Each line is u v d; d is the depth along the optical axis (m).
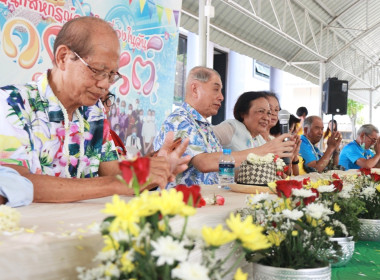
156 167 1.43
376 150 5.69
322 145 7.54
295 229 1.29
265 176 1.96
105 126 1.76
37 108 1.50
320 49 9.27
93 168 1.69
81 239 0.81
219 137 3.16
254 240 0.65
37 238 0.78
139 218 0.65
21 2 2.74
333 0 8.94
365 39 12.06
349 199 1.80
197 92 2.66
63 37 1.50
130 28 3.64
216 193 1.90
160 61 4.00
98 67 1.50
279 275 1.14
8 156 1.36
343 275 1.43
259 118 3.24
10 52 2.70
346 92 8.61
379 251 1.80
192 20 6.00
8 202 1.15
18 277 0.71
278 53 9.14
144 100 3.85
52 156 1.54
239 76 10.23
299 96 19.27
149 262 0.63
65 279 0.78
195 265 0.59
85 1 3.19
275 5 7.57
